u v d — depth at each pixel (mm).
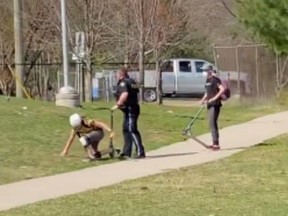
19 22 33781
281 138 24312
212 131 21609
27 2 43062
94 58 41062
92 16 38562
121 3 39969
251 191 14617
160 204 13320
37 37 43594
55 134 22766
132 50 41844
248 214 12242
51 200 13867
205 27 54750
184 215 12281
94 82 43875
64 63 30219
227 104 38344
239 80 38875
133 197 14078
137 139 19797
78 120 19078
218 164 18547
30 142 21188
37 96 46656
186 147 22344
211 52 55156
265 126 28344
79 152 20281
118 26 40375
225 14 56312
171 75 47656
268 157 19797
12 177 16547
